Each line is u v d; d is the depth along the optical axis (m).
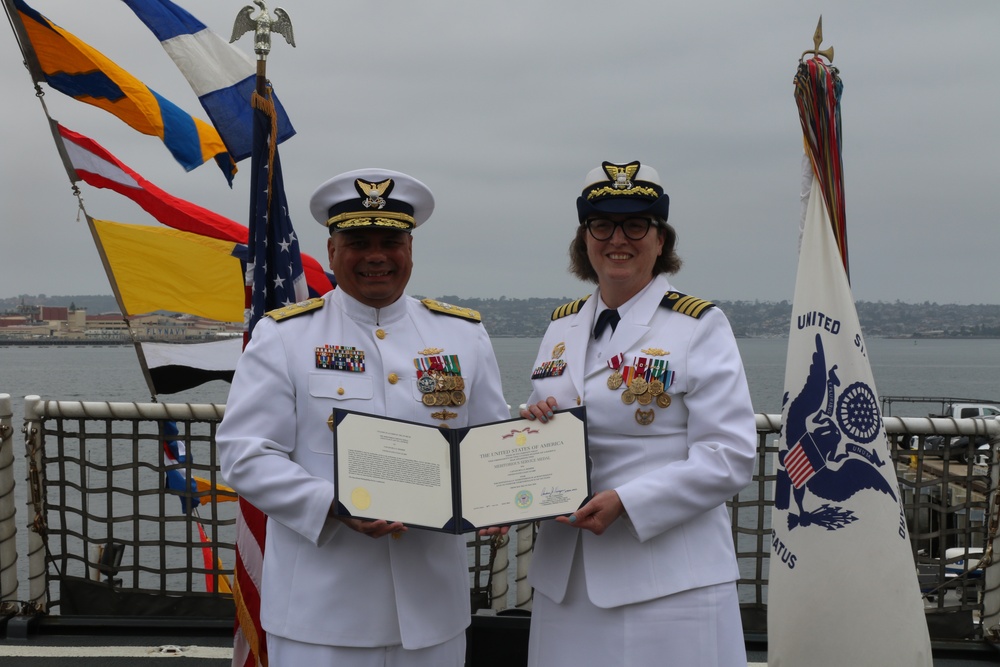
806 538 3.06
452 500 2.56
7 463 4.04
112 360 188.38
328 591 2.63
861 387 3.06
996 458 3.82
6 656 3.82
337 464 2.47
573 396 2.79
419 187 2.82
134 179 5.40
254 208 3.76
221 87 4.30
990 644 3.87
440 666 2.73
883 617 2.99
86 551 4.09
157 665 3.76
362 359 2.76
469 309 3.03
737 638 2.70
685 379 2.67
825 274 3.13
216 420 3.99
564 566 2.75
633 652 2.62
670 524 2.57
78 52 4.77
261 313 3.74
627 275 2.77
